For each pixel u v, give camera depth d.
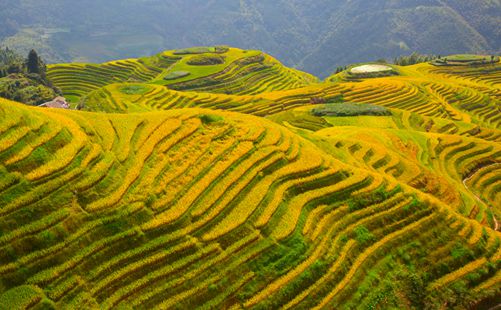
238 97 120.06
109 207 32.19
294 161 44.56
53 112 39.78
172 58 170.12
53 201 30.69
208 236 33.31
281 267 33.41
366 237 38.16
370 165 56.00
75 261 28.62
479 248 39.59
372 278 35.00
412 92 129.75
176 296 29.33
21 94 115.81
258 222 35.69
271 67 164.25
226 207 36.41
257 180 40.31
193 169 39.06
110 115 43.88
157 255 30.88
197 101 115.38
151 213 33.41
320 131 76.44
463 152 71.88
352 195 41.78
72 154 34.03
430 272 36.94
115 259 29.86
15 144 32.50
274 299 31.30
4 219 28.55
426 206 43.03
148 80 158.75
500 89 152.75
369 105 102.75
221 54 165.88
